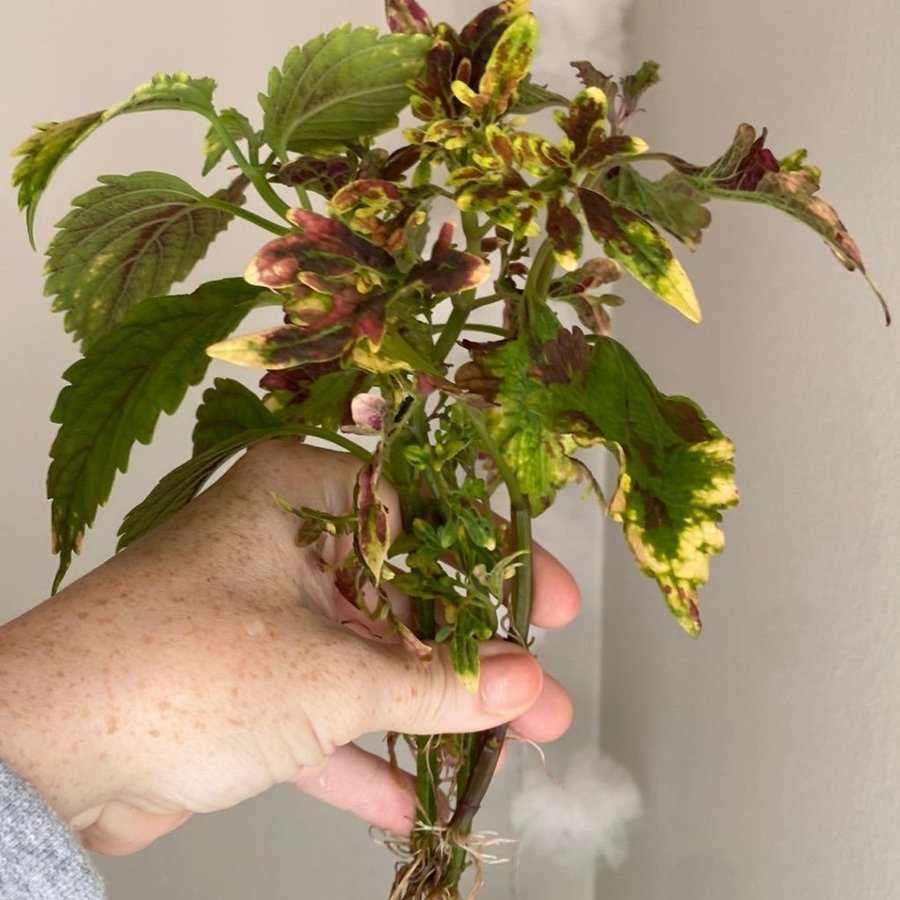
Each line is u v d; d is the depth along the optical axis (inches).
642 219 14.6
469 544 17.3
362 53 16.1
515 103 16.3
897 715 17.6
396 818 21.1
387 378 15.7
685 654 22.6
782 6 19.8
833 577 18.8
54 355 24.0
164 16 23.9
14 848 14.6
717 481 15.4
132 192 17.1
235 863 25.3
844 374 18.6
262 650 16.6
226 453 18.1
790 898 19.6
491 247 17.7
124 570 16.7
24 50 23.4
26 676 15.6
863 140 18.2
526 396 15.3
